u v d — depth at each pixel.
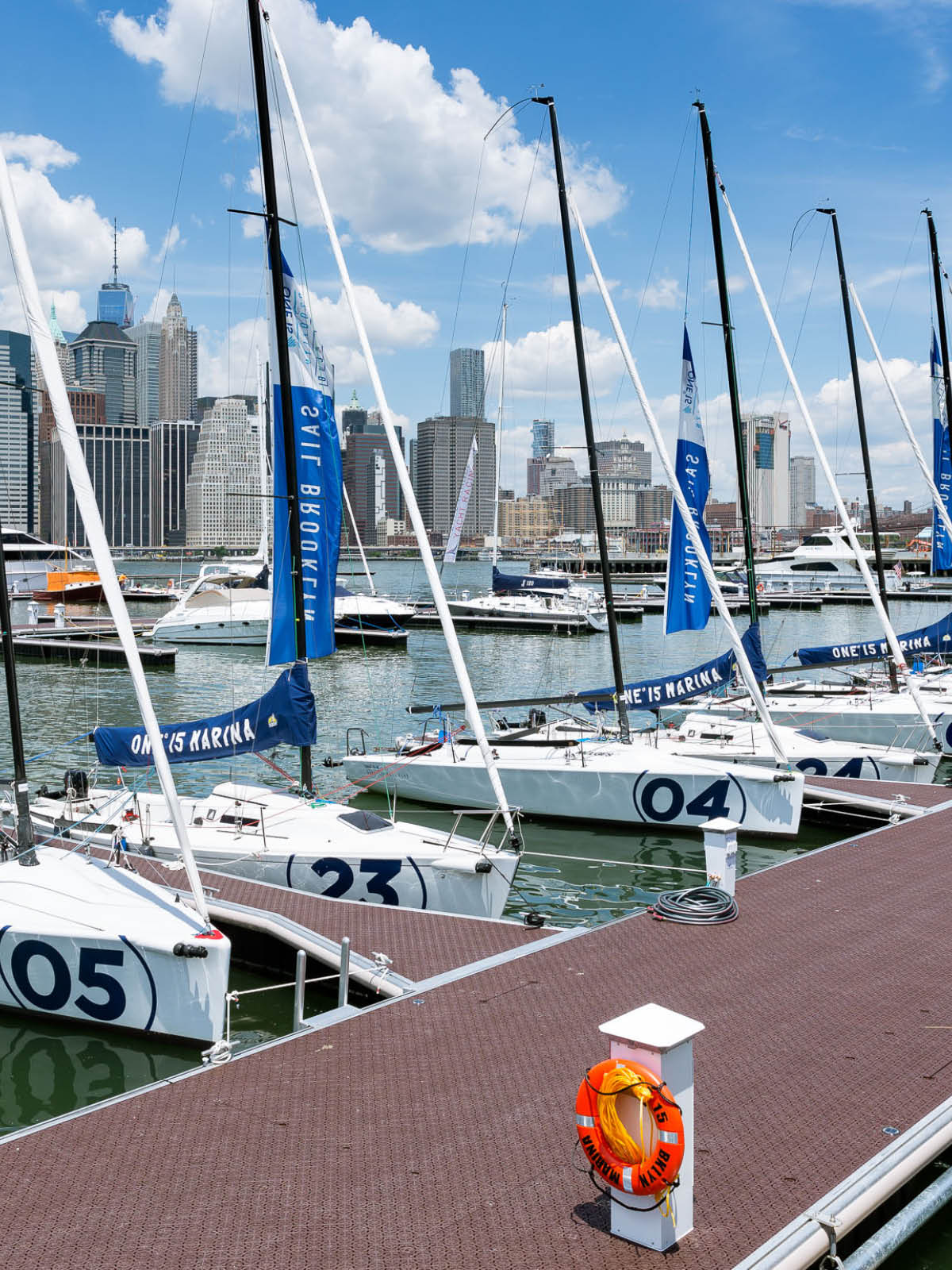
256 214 14.31
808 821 19.22
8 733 28.19
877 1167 6.66
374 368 13.75
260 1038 10.52
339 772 23.36
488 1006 9.30
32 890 11.11
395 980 9.93
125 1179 6.61
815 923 11.54
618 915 14.41
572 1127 7.23
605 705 20.33
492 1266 5.75
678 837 18.03
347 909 12.16
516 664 44.94
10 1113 8.93
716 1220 6.16
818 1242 5.96
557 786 18.47
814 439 20.80
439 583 13.17
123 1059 9.84
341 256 13.99
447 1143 7.03
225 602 52.97
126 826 14.94
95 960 10.06
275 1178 6.62
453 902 13.12
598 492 18.48
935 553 25.31
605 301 17.64
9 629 11.76
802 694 25.58
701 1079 7.92
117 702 33.88
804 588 92.56
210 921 12.01
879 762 19.91
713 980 9.88
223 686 37.81
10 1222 6.14
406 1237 6.00
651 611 74.44
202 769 23.95
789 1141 7.03
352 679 39.66
